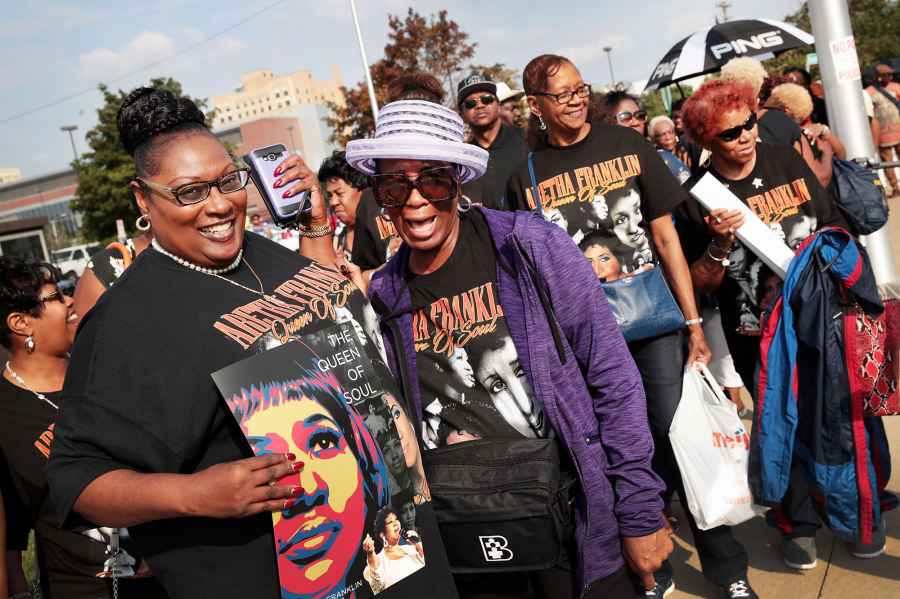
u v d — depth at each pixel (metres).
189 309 1.60
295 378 1.60
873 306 2.81
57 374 2.65
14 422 2.54
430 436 2.16
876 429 3.05
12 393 2.57
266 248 1.83
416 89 3.95
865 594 2.96
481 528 1.96
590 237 3.24
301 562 1.54
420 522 1.78
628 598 2.12
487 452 2.03
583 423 2.06
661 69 8.84
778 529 3.49
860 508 2.88
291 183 2.32
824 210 3.18
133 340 1.54
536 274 2.05
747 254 3.15
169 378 1.53
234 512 1.41
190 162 1.61
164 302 1.60
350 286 1.88
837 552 3.31
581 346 2.08
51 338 2.60
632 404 2.06
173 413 1.52
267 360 1.58
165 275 1.64
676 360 3.10
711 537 2.94
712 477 2.81
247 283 1.72
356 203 4.87
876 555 3.19
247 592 1.57
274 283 1.75
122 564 2.30
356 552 1.61
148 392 1.51
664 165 3.25
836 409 2.83
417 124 2.05
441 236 2.11
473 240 2.16
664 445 3.05
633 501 2.04
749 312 3.21
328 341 1.69
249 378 1.55
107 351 1.53
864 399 2.83
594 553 2.05
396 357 2.18
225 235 1.66
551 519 1.93
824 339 2.82
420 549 1.73
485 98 4.98
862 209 3.20
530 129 3.80
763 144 3.28
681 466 2.83
